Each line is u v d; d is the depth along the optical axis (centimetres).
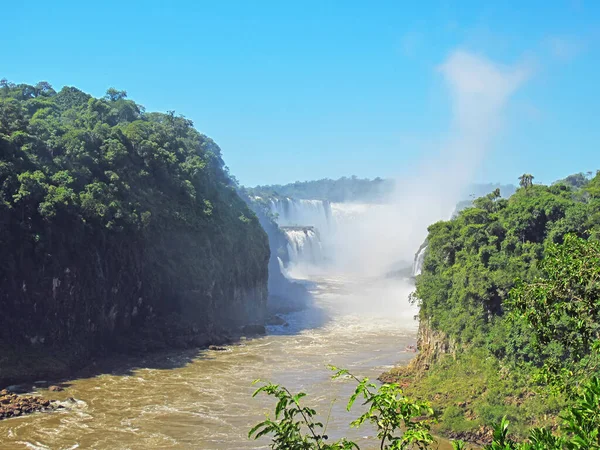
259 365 6456
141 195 8100
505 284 4906
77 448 3981
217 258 8956
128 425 4462
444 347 5403
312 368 6306
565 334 1878
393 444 1187
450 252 5981
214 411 4822
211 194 9644
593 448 1159
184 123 11869
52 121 8312
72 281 6525
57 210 6456
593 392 1260
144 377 5922
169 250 8144
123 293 7250
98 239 6900
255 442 4131
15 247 6128
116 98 11356
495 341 4734
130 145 8669
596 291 1700
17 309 6084
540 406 4025
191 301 8106
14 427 4344
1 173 6244
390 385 1235
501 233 5603
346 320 9519
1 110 7238
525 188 6362
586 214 5188
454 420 4262
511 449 1202
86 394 5272
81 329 6619
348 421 4522
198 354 7006
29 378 5591
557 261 1783
